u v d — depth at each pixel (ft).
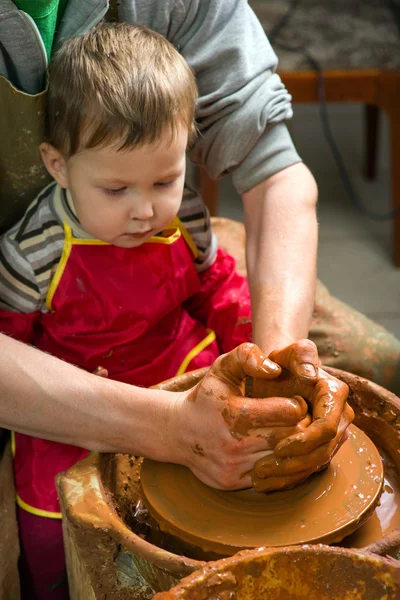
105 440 3.48
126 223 4.00
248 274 4.42
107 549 3.01
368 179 11.69
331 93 9.03
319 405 3.10
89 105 3.72
